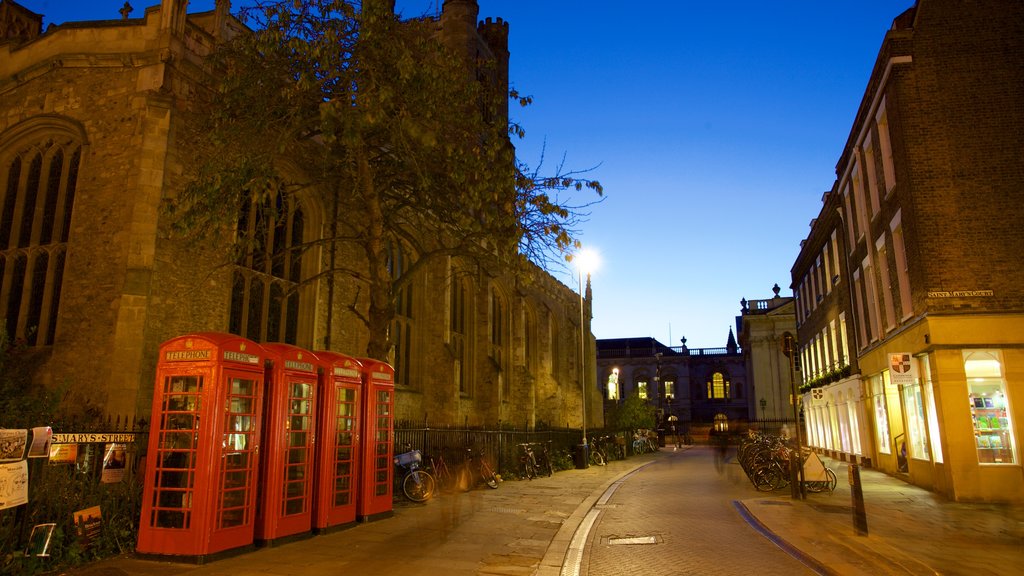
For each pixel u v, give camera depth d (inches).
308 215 864.9
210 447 343.9
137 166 671.8
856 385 988.6
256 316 783.7
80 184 696.4
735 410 3164.4
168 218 648.4
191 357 355.3
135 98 689.0
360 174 580.1
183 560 334.3
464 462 743.1
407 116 487.2
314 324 832.9
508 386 1486.2
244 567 330.3
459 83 585.0
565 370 1936.5
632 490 745.6
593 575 328.5
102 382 627.2
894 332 749.9
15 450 304.3
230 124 570.3
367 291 932.0
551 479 890.7
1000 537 409.4
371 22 495.5
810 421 1438.2
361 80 515.8
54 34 754.2
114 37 726.5
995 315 597.9
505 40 1956.2
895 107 661.3
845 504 563.5
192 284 689.0
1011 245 610.2
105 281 654.5
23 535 320.8
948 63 650.8
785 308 2230.6
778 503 572.4
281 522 391.9
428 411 1111.0
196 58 727.1
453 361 1114.1
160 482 346.3
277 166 772.6
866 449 955.3
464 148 565.0
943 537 409.1
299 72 541.6
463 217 577.3
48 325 693.9
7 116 769.6
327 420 443.5
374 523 480.1
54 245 711.1
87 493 368.2
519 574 329.4
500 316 1513.3
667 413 3193.9
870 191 816.9
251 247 636.7
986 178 624.7
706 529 454.9
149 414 628.4
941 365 597.0
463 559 361.4
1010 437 580.1
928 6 660.7
